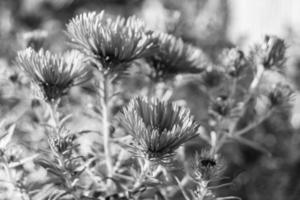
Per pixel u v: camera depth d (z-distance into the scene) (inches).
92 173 11.6
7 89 14.1
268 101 13.1
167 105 9.0
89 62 10.7
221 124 12.9
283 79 13.9
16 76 13.9
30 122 13.5
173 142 8.9
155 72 11.6
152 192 11.5
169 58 11.3
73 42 10.7
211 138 13.0
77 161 11.1
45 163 10.5
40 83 10.0
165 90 13.7
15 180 11.2
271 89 13.1
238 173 11.9
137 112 9.0
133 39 9.9
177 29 14.1
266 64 12.4
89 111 12.8
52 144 10.2
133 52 10.0
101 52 10.1
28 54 9.8
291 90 13.2
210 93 13.9
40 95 10.2
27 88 13.9
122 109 9.4
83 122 13.8
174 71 11.5
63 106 12.6
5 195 12.0
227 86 14.1
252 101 13.5
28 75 10.2
